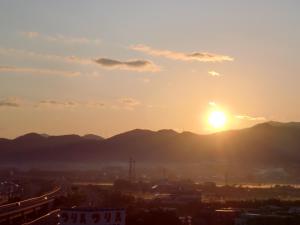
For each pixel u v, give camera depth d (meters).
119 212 93.88
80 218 92.00
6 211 193.88
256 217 189.75
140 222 163.00
